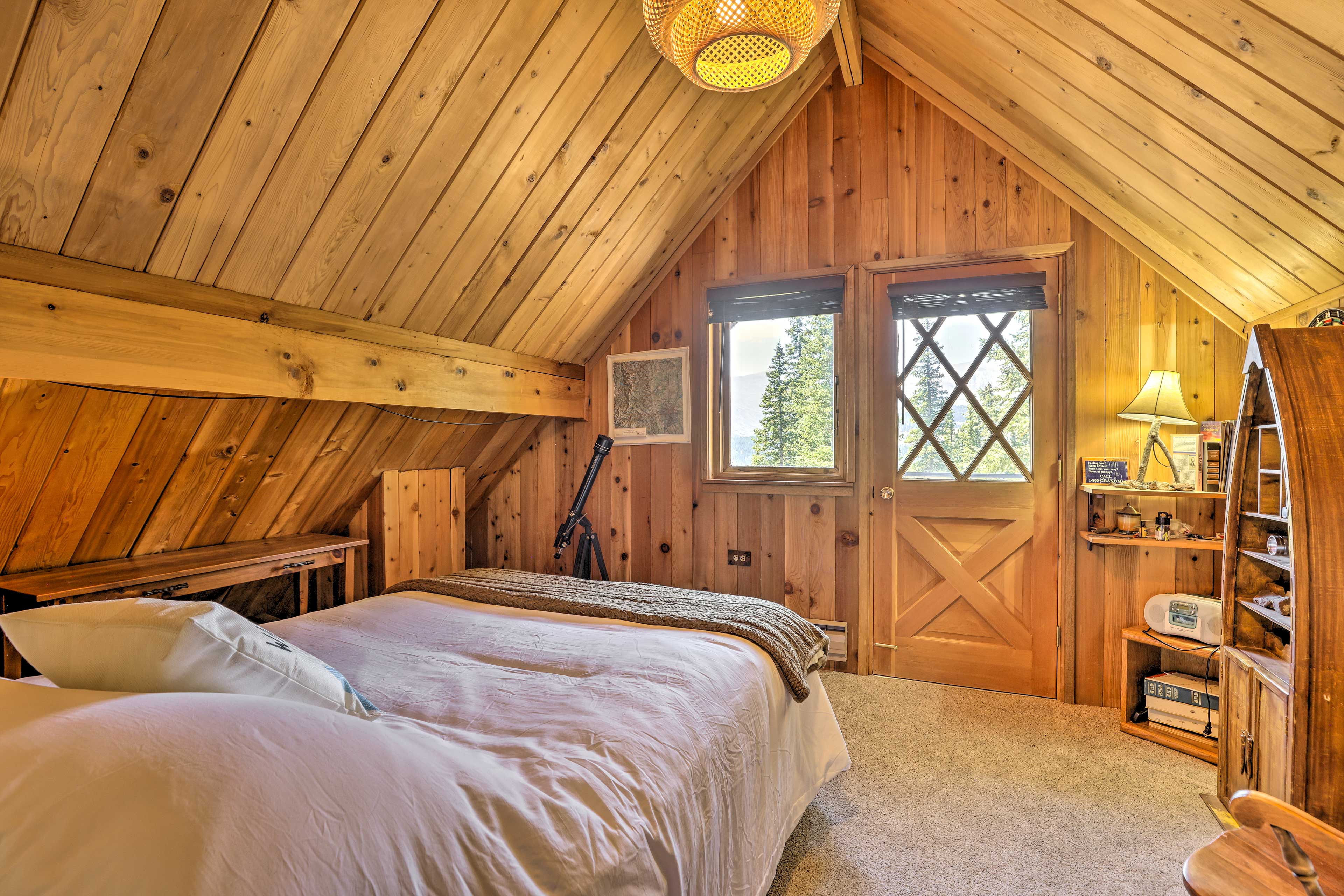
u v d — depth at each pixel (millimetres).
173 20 1368
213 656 907
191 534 2635
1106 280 2904
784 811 1710
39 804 593
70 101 1357
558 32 2033
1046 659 3020
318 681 1064
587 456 3924
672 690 1418
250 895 578
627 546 3832
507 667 1575
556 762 1075
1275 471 1894
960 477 3203
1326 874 954
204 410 2188
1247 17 1393
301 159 1792
